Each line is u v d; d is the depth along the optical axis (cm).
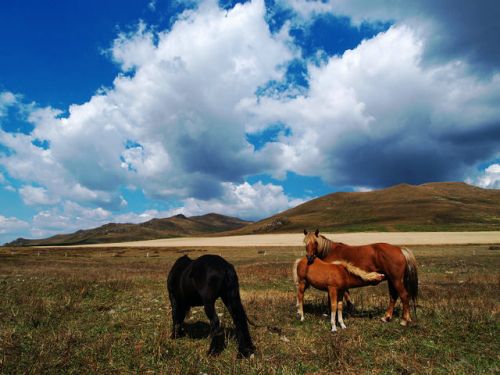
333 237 8156
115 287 1418
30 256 5144
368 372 576
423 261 2783
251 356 632
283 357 641
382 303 1104
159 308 1051
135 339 745
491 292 1284
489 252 3612
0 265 3303
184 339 755
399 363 605
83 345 707
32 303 1073
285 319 900
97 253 5944
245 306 1044
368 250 909
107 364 618
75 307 1037
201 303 730
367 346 693
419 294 1254
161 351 668
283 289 1493
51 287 1395
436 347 688
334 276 834
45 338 740
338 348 654
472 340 723
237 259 3762
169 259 4228
